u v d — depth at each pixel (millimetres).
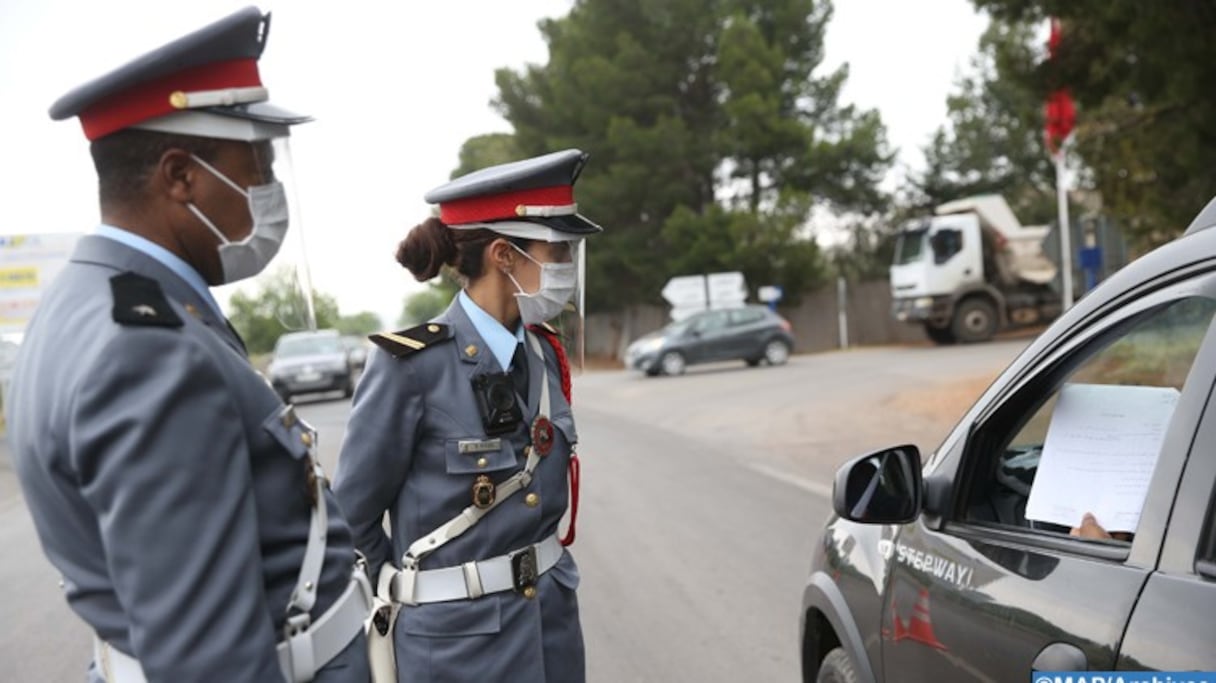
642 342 25359
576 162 2566
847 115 35125
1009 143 38906
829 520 3363
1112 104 13781
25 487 1480
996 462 2488
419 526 2498
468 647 2451
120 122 1531
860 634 2857
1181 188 13312
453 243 2592
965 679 2225
